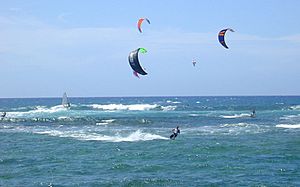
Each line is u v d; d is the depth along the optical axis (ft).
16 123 182.19
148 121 181.88
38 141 122.11
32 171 78.74
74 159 91.15
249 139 121.90
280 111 278.67
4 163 87.30
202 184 67.05
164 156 93.61
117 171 78.07
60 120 189.98
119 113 261.24
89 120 188.75
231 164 83.46
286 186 65.51
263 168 79.25
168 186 66.18
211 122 184.96
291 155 92.89
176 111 284.00
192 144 111.55
